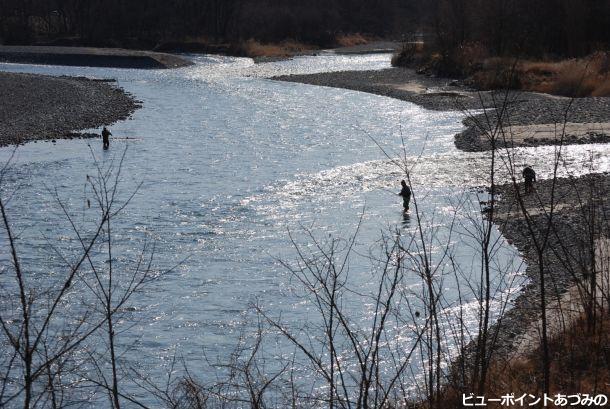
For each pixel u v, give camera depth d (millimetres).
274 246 30469
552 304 20562
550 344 15617
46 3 152875
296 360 19938
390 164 46062
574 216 31547
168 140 55125
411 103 74625
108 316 9984
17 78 90812
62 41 143750
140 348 20922
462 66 95000
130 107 72188
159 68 118688
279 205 37094
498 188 38781
